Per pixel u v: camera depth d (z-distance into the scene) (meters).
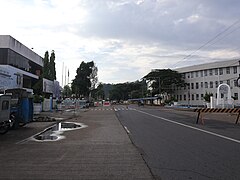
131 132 14.38
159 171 6.53
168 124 19.12
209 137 12.32
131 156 8.24
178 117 26.88
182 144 10.41
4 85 27.66
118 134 13.54
